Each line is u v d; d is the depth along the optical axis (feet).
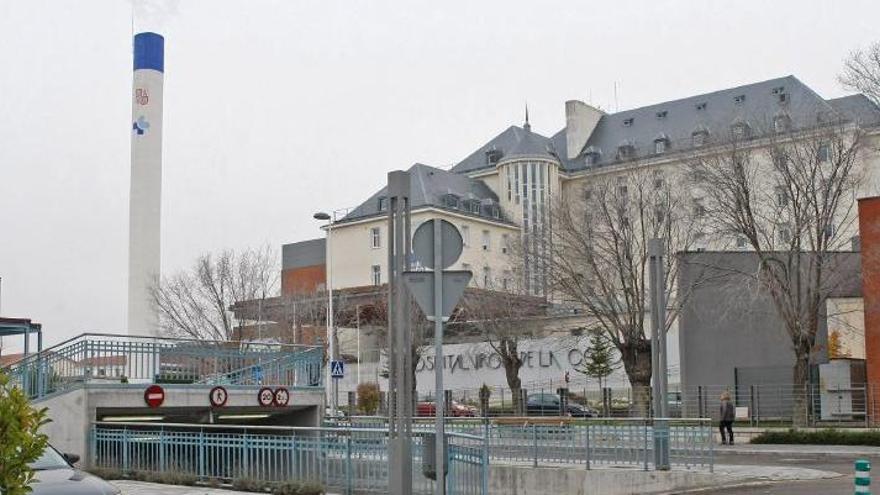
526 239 170.81
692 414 133.39
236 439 58.23
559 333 187.42
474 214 286.46
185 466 61.31
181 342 80.89
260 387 78.33
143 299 189.98
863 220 121.29
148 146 194.29
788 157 128.88
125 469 63.57
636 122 302.86
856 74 125.70
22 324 89.61
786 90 266.98
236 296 193.67
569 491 65.46
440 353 36.60
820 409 126.82
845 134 131.95
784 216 148.97
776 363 139.85
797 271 124.36
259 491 54.80
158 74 197.16
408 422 39.14
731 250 149.28
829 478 63.31
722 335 141.18
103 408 69.10
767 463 81.00
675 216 142.61
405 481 38.93
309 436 54.49
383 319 216.74
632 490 63.00
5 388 23.22
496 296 173.88
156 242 194.08
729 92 283.79
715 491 57.82
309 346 91.66
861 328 144.36
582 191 154.51
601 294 144.56
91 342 70.69
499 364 191.83
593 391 181.47
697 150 146.30
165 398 71.77
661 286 66.03
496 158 311.47
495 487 69.05
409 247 40.09
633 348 140.05
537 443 69.10
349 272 289.94
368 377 215.72
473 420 77.46
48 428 68.49
